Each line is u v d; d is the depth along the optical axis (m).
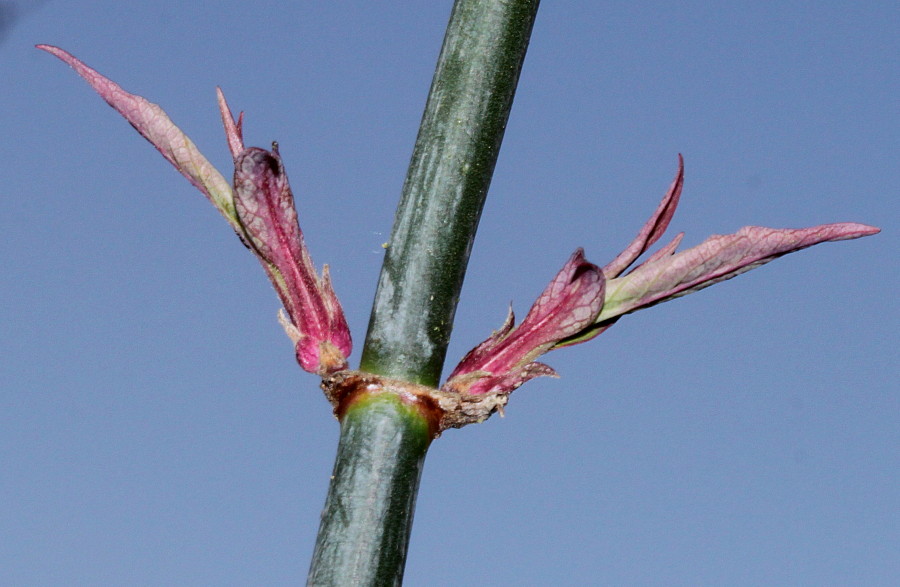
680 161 0.26
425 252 0.25
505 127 0.25
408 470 0.25
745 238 0.25
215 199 0.25
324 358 0.25
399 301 0.25
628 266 0.26
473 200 0.25
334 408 0.25
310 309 0.25
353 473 0.24
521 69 0.25
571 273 0.25
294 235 0.25
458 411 0.25
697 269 0.25
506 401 0.25
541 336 0.25
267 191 0.25
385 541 0.24
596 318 0.25
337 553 0.24
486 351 0.25
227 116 0.26
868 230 0.25
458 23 0.25
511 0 0.25
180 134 0.25
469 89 0.25
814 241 0.25
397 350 0.25
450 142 0.25
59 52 0.26
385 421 0.25
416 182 0.25
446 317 0.25
